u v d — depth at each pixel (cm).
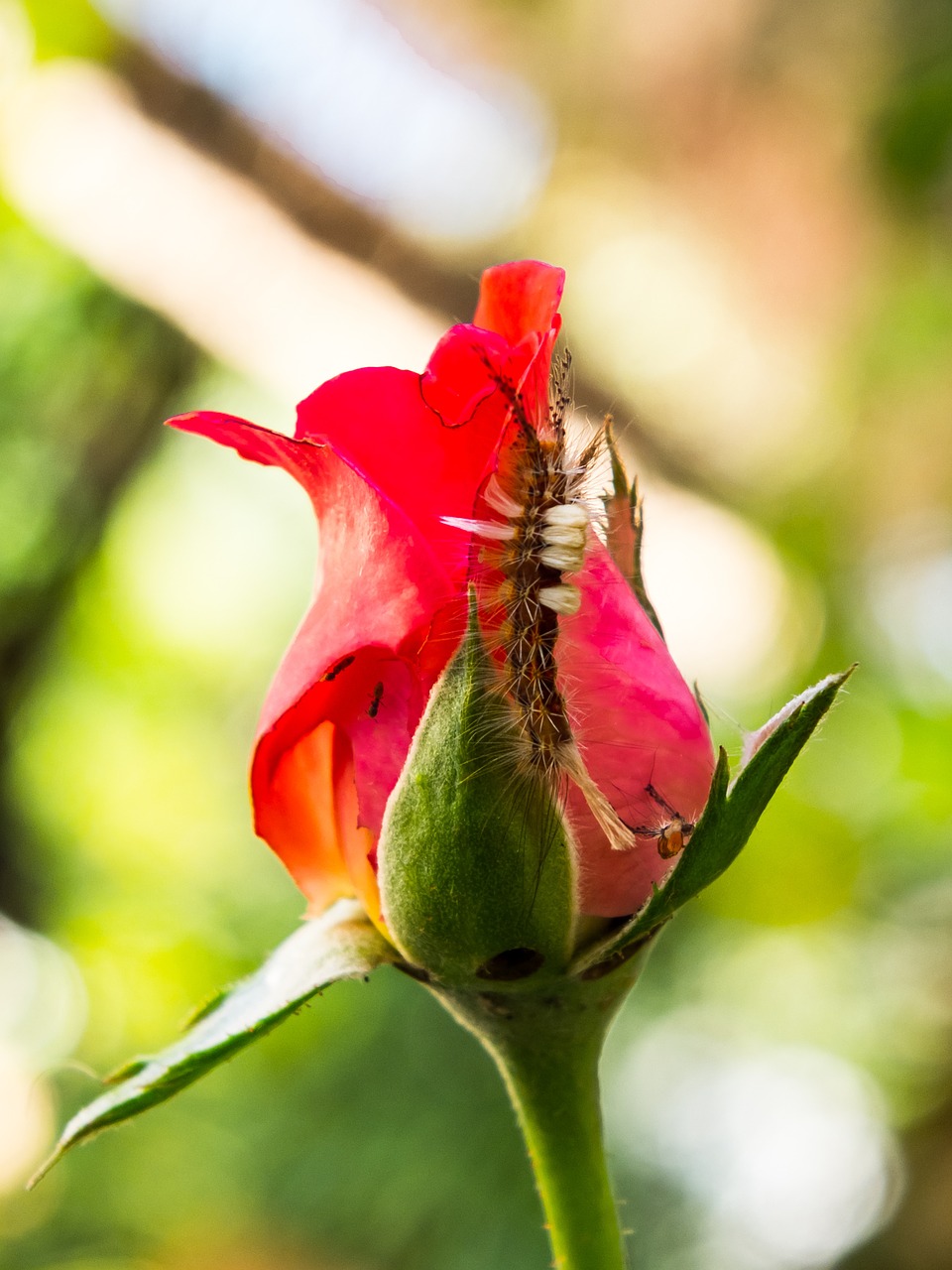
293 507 136
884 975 91
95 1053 102
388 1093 95
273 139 79
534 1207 91
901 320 84
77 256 82
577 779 29
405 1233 92
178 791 121
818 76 76
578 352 87
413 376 29
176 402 96
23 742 108
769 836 80
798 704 29
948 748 83
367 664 29
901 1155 81
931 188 52
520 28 81
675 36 79
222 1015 30
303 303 80
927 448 87
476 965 29
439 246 84
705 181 84
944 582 89
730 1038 101
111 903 107
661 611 88
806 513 87
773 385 89
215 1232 104
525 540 29
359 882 30
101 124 75
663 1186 97
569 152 85
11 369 92
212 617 132
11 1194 103
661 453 88
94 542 97
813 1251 94
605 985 30
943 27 55
